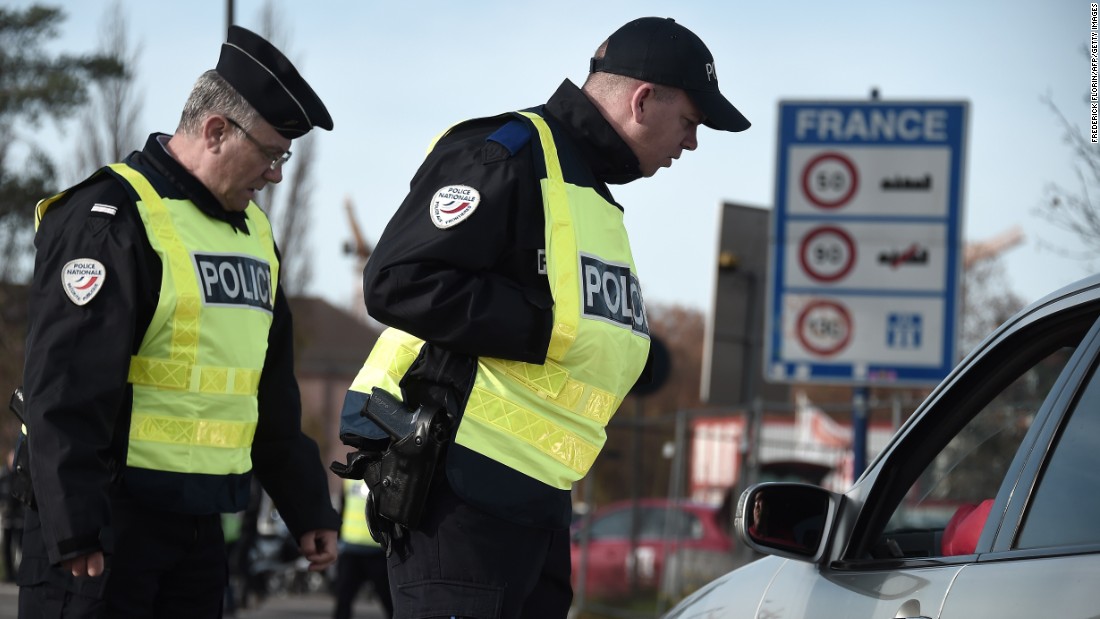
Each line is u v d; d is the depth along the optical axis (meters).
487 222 3.32
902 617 2.76
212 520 4.21
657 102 3.50
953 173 8.70
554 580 3.64
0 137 29.06
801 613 3.09
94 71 30.16
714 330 10.48
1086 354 2.74
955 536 2.90
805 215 8.84
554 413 3.38
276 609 17.95
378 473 3.42
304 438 4.57
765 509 3.13
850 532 3.13
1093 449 2.60
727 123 3.55
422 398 3.42
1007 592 2.55
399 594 3.41
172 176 4.14
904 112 8.77
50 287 3.89
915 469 3.17
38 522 4.00
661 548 14.08
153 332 4.01
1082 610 2.36
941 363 8.70
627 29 3.55
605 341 3.40
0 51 29.45
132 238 3.94
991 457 3.58
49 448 3.75
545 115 3.55
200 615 4.23
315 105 4.17
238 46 4.12
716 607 3.44
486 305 3.27
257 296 4.29
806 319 8.81
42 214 4.05
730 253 10.48
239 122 4.09
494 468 3.34
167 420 4.04
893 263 8.77
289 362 4.55
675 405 40.12
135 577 4.04
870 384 8.77
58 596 3.94
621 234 3.55
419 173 3.46
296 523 4.55
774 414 12.34
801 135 8.85
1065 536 2.55
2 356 26.70
